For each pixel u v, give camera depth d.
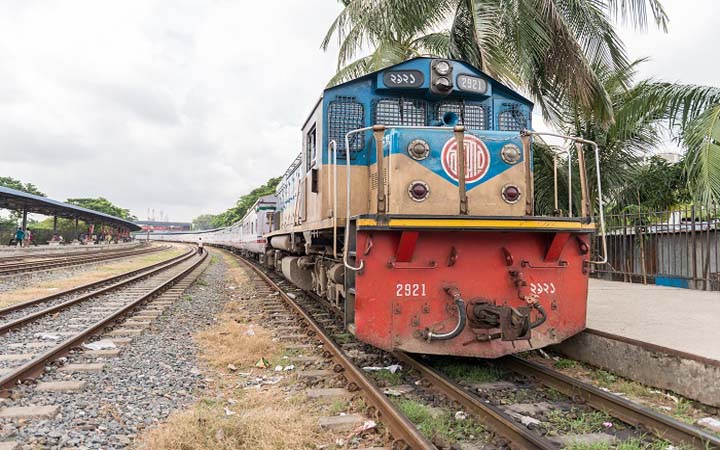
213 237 56.06
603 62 11.02
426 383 4.99
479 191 5.72
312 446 3.69
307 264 9.46
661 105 10.46
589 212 5.60
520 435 3.58
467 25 11.66
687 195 12.30
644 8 10.09
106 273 18.36
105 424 4.04
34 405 4.45
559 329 5.57
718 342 5.11
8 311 9.16
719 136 8.75
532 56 10.19
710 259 10.52
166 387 5.02
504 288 5.46
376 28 11.55
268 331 7.65
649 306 7.80
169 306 10.19
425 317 5.25
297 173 9.69
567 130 12.45
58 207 31.80
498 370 5.54
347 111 6.63
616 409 4.19
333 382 5.08
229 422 3.96
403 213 5.50
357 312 5.14
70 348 6.42
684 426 3.61
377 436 3.79
